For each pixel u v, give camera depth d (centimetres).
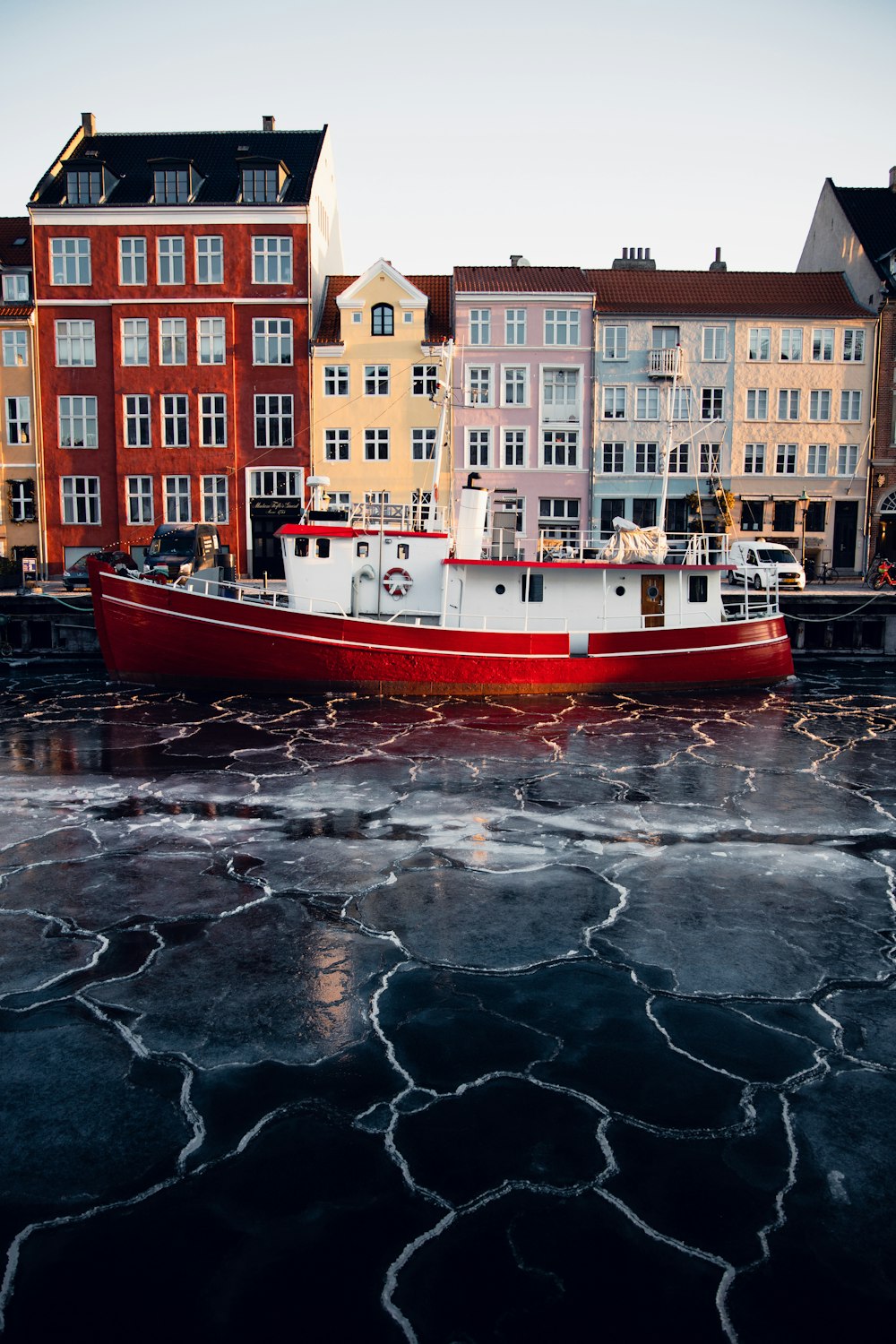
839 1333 547
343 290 4456
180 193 4169
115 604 2320
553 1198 645
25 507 4284
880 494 4309
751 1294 572
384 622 2280
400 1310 561
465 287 4200
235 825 1369
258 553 4269
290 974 936
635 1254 600
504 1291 573
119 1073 777
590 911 1081
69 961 962
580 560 2486
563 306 4216
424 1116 725
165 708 2202
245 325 4166
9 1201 641
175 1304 564
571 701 2322
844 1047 820
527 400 4250
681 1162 679
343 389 4212
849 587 3831
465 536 2359
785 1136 706
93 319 4184
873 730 2034
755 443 4300
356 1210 634
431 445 4238
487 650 2311
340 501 4244
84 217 4122
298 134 4578
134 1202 640
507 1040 824
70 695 2350
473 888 1145
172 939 1009
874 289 4272
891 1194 650
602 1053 807
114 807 1452
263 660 2294
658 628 2391
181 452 4219
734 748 1859
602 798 1510
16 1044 816
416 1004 881
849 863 1237
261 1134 704
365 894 1125
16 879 1170
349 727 2016
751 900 1116
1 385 4222
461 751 1814
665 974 941
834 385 4288
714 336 4262
